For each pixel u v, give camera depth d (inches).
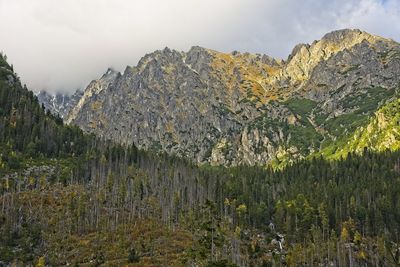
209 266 4394.7
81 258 6801.2
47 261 6678.2
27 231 7421.3
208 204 6958.7
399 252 7539.4
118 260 6692.9
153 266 6441.9
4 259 6574.8
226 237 7775.6
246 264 7519.7
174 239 7573.8
